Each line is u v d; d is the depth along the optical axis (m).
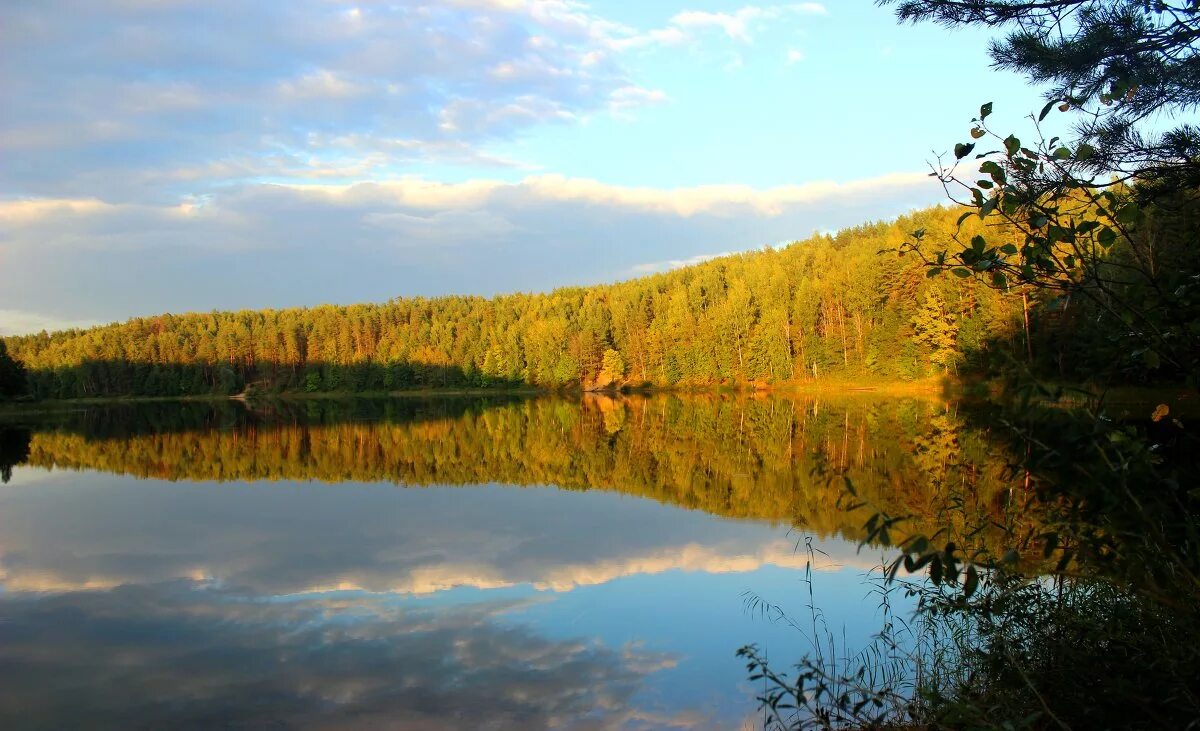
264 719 5.99
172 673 6.93
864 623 7.14
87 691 6.57
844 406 37.91
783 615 7.58
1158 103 4.30
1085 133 4.41
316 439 31.69
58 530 13.64
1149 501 2.82
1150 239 3.22
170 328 97.25
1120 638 3.46
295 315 100.25
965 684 4.39
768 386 57.47
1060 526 3.14
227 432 36.31
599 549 10.98
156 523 14.16
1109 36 3.96
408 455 24.88
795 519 12.38
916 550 2.60
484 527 12.90
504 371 80.56
